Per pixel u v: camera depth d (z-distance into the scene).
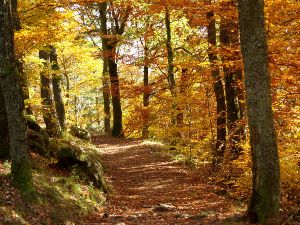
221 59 14.71
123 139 32.09
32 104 17.86
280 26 12.76
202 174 19.08
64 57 32.53
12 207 8.96
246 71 9.51
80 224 10.80
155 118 27.17
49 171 13.52
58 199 11.17
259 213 9.50
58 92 24.05
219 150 17.31
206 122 20.80
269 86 9.45
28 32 13.78
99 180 15.12
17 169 10.05
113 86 25.78
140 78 49.59
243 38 9.48
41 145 15.28
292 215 10.31
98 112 53.62
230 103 16.05
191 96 20.80
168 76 25.20
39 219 9.45
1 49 9.80
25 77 16.95
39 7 15.38
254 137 9.52
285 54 12.39
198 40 19.14
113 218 11.79
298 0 12.21
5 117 12.39
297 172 12.26
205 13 15.08
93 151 22.61
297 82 12.73
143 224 10.74
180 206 13.86
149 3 20.66
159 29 27.12
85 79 34.78
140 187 17.42
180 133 23.12
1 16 9.73
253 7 9.31
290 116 13.13
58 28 14.84
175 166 21.64
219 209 12.89
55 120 20.34
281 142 13.16
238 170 15.42
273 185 9.45
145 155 24.55
